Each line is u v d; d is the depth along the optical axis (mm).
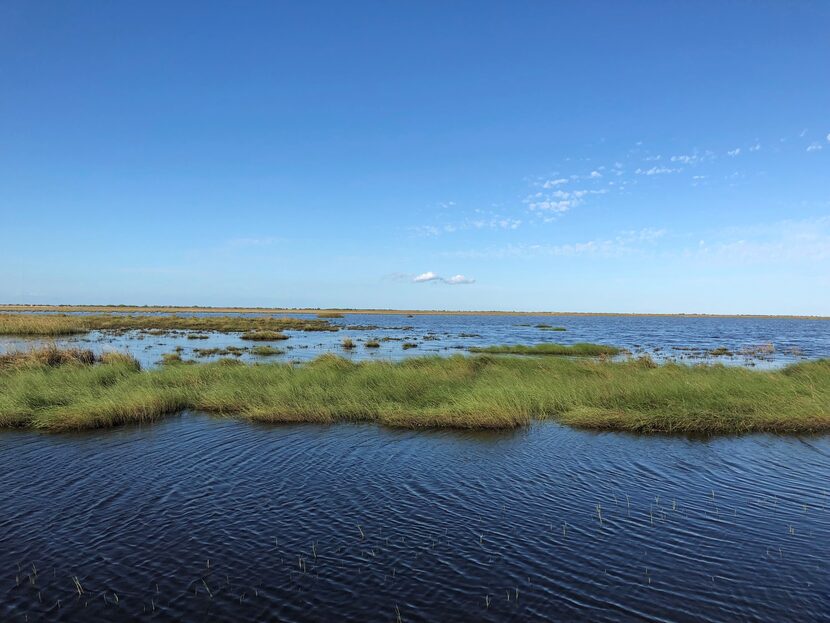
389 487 8523
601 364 21375
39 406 13555
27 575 5781
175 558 6168
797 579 5758
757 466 9719
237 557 6203
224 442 11148
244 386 15812
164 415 13789
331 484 8641
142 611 5152
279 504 7789
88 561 6086
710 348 43562
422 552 6336
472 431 12242
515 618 5059
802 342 55312
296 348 37594
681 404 13602
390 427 12562
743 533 6875
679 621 5023
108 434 11781
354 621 5008
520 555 6270
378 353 34031
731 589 5562
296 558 6184
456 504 7832
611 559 6184
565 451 10656
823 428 12516
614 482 8820
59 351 22406
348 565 6031
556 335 61688
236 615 5098
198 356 30406
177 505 7723
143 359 28125
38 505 7676
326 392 14930
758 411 13109
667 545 6531
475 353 35406
